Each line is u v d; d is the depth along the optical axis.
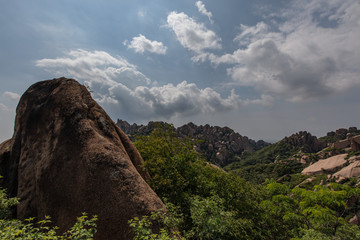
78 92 11.41
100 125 10.78
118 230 7.38
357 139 95.88
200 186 13.82
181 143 16.58
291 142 158.00
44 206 9.16
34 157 10.79
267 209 16.78
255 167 119.19
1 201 8.05
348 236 18.22
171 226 7.16
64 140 9.91
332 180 70.75
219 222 8.33
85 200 8.22
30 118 11.92
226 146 165.25
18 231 4.01
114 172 8.52
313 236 14.62
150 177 12.54
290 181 87.00
